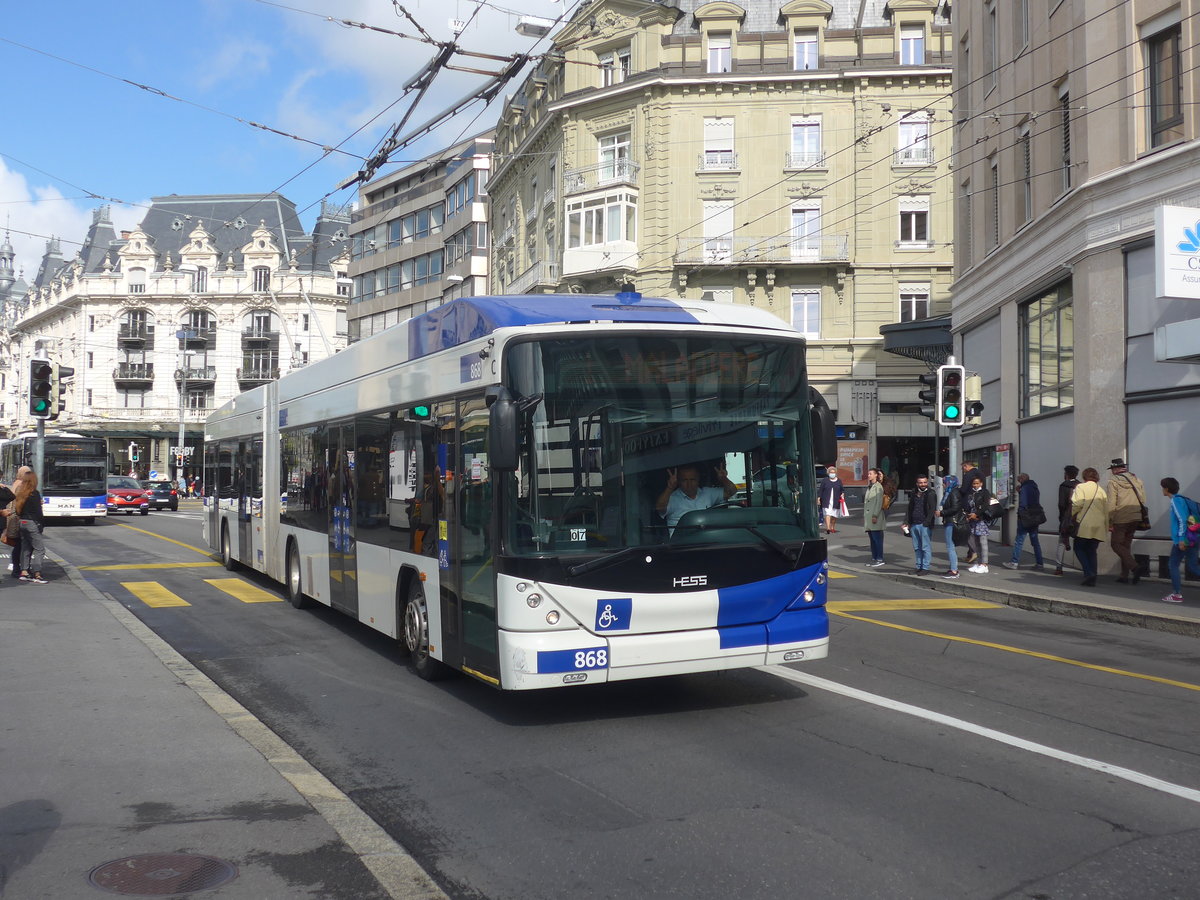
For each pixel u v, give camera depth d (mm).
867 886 4285
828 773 5863
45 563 18250
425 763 6262
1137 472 16188
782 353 7391
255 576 16891
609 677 6652
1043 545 19547
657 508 6859
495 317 7109
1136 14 16172
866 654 9773
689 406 7035
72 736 6613
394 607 9109
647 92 38688
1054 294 19312
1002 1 21578
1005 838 4809
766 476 7223
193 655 10008
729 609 6945
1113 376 16562
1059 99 18953
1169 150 15555
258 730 6805
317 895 4176
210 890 4215
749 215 38625
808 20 38406
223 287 76438
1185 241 13695
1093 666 9250
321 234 79000
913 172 38188
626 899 4215
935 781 5691
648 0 38656
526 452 6645
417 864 4516
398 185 62062
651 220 38781
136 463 76938
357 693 8234
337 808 5266
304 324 76500
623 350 6922
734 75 38281
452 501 7719
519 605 6562
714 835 4906
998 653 9914
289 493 13172
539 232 43875
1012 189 21266
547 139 42906
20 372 89625
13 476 34812
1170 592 13703
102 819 5086
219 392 76500
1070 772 5844
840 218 38438
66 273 82375
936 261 38219
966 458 25422
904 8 38219
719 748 6414
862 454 38125
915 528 17266
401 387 9031
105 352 76812
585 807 5367
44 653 9422
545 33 15492
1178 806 5242
